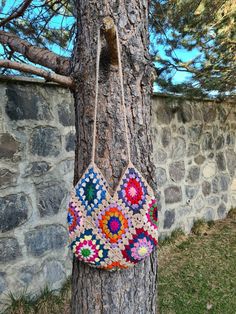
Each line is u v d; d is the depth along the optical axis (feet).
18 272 7.96
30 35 8.77
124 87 3.97
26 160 7.99
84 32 3.98
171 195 12.22
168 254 10.89
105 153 3.96
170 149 12.12
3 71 8.87
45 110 8.33
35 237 8.26
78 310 4.21
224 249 11.19
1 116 7.49
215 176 14.08
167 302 8.14
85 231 3.81
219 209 14.35
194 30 9.33
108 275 4.01
